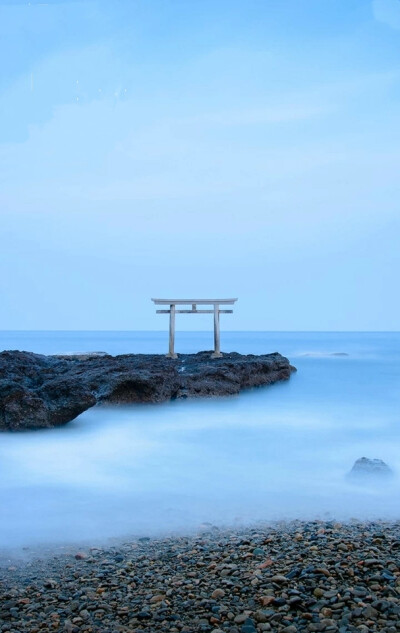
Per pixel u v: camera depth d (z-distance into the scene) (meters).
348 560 4.05
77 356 15.56
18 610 3.54
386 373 16.27
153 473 6.70
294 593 3.58
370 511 5.31
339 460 7.24
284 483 6.26
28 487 6.16
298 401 11.50
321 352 25.80
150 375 10.59
